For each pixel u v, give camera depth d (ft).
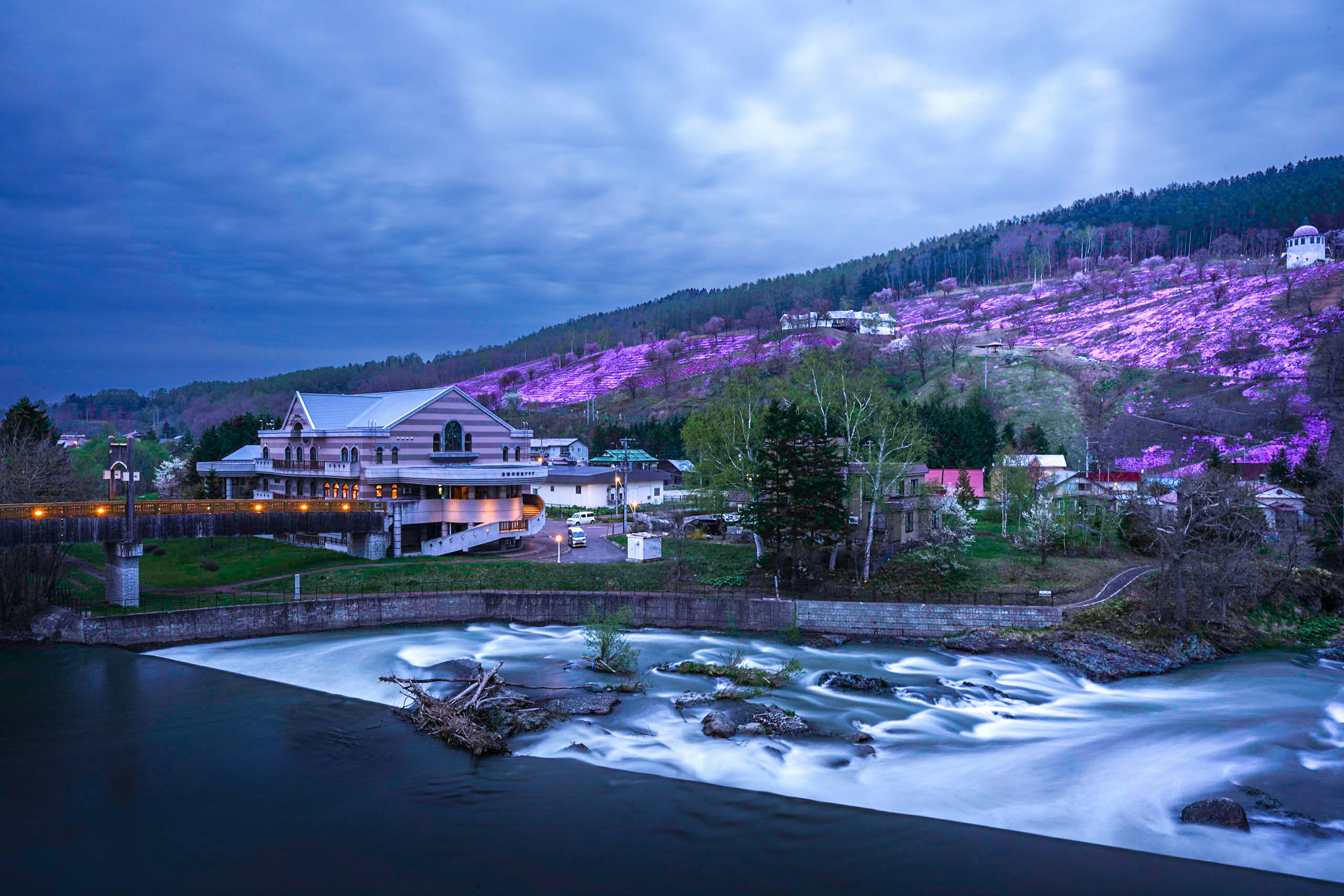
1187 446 413.80
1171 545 173.78
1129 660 153.07
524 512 241.76
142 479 367.25
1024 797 96.43
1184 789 98.73
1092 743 114.01
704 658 155.63
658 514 286.46
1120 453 427.74
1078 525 234.99
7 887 74.43
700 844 84.07
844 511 190.29
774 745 110.73
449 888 75.05
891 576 190.49
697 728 117.29
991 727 120.57
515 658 153.79
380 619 177.06
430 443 246.47
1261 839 86.12
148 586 186.80
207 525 182.80
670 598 180.34
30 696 130.00
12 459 217.56
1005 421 512.63
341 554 221.46
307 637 167.43
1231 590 171.53
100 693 131.95
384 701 130.82
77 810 90.58
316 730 116.67
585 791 96.63
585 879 76.79
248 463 296.92
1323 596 183.11
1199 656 158.92
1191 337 577.43
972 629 170.09
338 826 87.30
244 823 87.92
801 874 78.33
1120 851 83.87
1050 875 78.74
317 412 260.01
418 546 231.91
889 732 117.39
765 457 195.21
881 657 157.89
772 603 176.24
